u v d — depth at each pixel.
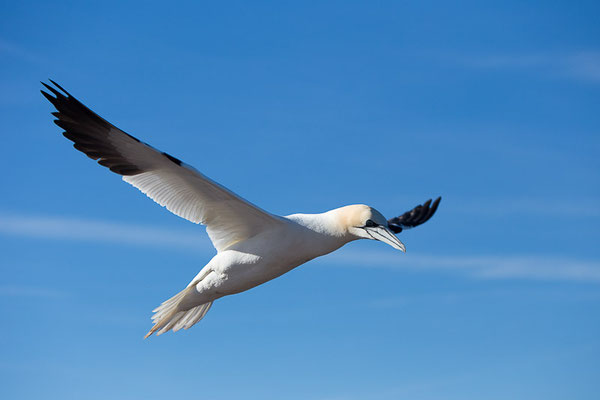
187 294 13.67
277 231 13.02
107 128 12.23
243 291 13.59
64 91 12.32
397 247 13.23
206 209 13.03
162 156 12.12
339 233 13.47
